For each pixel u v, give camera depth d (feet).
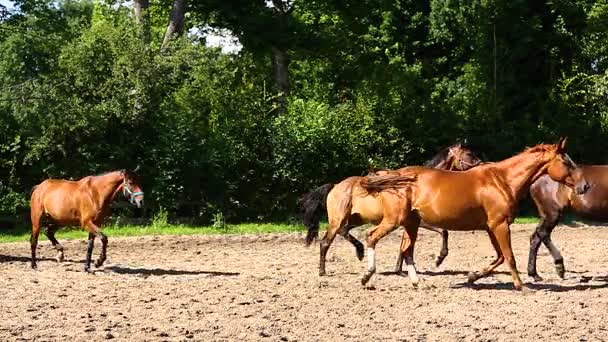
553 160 47.62
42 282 52.11
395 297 46.34
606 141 122.93
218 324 38.73
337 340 35.70
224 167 97.71
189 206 99.04
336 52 119.65
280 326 38.45
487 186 47.96
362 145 107.45
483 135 119.14
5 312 41.57
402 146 109.91
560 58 130.93
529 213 112.68
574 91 125.59
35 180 97.60
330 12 124.67
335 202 53.62
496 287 50.29
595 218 53.88
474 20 138.00
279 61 119.85
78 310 42.24
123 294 47.19
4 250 72.02
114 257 68.54
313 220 55.93
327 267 61.52
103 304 43.93
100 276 55.36
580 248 75.77
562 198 53.52
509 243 48.03
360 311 42.16
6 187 94.99
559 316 40.81
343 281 52.75
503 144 117.19
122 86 94.89
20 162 96.48
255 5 113.29
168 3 130.00
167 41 104.22
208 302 44.52
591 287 50.57
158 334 36.42
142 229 88.63
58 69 98.58
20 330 37.29
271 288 49.47
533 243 54.13
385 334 36.86
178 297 46.26
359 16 124.57
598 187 53.26
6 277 54.24
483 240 83.41
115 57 96.22
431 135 113.39
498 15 130.62
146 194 95.91
